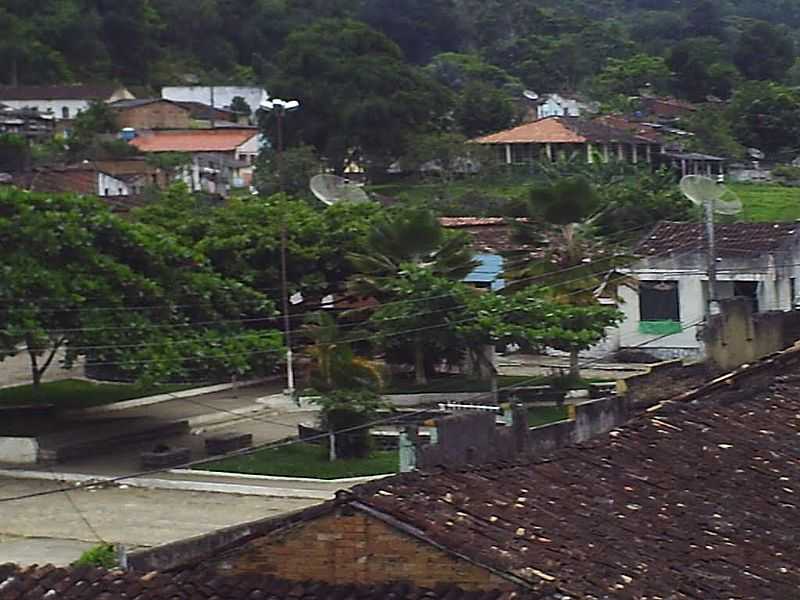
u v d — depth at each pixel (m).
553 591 12.85
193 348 42.12
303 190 83.06
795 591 14.29
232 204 55.09
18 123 108.75
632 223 63.38
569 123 92.94
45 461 42.34
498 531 13.95
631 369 54.28
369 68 93.06
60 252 41.62
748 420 19.62
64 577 14.47
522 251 52.53
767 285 53.62
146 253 43.06
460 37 150.12
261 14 143.50
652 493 16.17
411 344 48.34
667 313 54.88
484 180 87.19
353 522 13.73
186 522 35.97
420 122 92.56
